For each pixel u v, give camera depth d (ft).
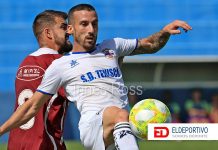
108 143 43.60
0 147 84.28
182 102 130.82
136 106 42.75
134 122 42.04
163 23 179.32
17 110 44.83
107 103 44.01
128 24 177.99
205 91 132.16
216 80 143.64
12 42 174.70
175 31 46.93
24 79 49.32
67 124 105.81
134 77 139.85
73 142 94.02
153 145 87.51
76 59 44.83
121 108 44.11
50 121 47.65
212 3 181.47
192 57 142.20
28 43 174.81
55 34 50.21
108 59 45.37
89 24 44.60
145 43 48.19
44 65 48.98
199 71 143.84
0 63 169.48
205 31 176.45
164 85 130.72
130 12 180.04
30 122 48.06
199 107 130.62
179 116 130.31
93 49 45.50
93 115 43.37
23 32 176.04
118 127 41.06
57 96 47.57
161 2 181.16
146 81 140.26
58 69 44.75
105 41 46.73
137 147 40.19
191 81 143.64
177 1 181.78
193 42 173.47
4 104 117.29
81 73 44.37
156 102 43.11
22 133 48.39
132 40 47.91
